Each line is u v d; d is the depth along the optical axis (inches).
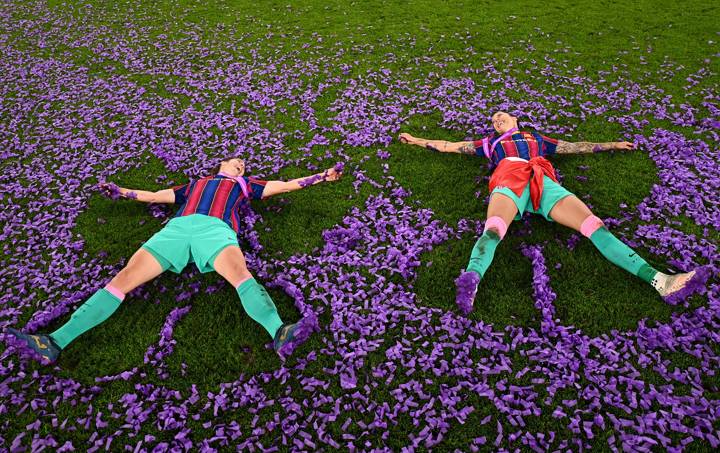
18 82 297.9
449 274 145.3
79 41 363.3
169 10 425.1
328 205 177.9
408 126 223.0
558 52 289.4
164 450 103.5
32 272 154.6
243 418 110.7
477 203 173.5
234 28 370.0
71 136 235.3
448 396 110.9
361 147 210.7
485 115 226.8
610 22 330.0
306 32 349.7
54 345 121.5
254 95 260.2
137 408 111.9
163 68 303.7
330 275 146.3
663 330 120.9
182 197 166.4
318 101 250.5
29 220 178.2
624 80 251.8
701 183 171.9
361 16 375.6
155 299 142.0
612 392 109.7
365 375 118.2
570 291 136.4
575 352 119.0
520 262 147.0
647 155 192.2
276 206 178.7
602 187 176.7
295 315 136.0
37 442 106.0
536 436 102.3
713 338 119.4
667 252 146.1
